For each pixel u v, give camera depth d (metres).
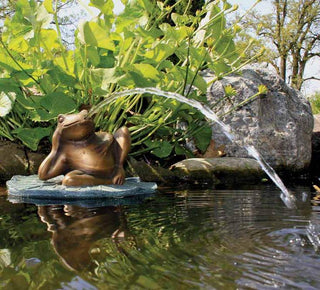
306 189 4.10
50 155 3.71
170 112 4.75
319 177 5.46
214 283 1.43
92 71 4.06
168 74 4.64
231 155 5.58
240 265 1.62
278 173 5.65
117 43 4.91
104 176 3.68
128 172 4.62
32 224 2.36
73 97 4.64
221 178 4.82
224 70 4.45
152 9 4.28
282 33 17.58
